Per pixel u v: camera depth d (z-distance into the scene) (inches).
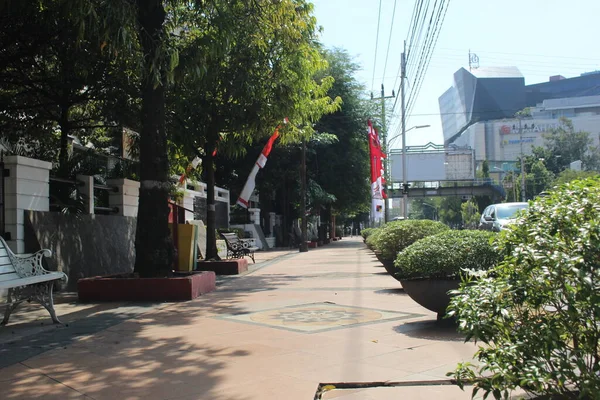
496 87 5654.5
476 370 181.5
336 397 163.8
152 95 389.4
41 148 524.1
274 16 457.7
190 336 248.7
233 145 571.2
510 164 3690.9
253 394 165.3
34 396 166.4
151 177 388.2
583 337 129.1
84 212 489.7
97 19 305.3
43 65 505.0
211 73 485.7
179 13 486.9
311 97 649.6
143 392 168.9
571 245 129.3
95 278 377.4
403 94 1155.3
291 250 1214.3
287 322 279.0
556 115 5007.4
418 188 2741.1
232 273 566.6
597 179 139.2
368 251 1075.3
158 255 384.5
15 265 270.7
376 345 223.5
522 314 135.8
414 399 159.9
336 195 1451.8
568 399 130.1
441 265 254.5
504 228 147.9
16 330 266.5
